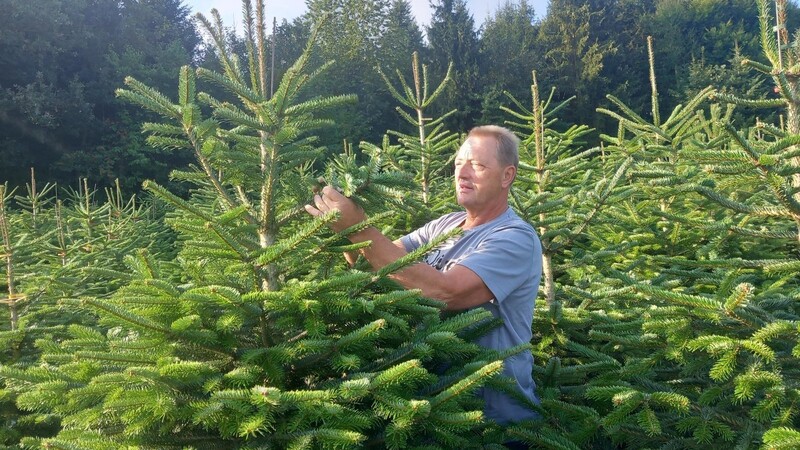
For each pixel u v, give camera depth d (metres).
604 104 33.22
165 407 2.13
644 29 37.31
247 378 2.28
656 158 7.62
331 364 2.47
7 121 25.30
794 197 2.90
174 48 32.81
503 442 2.83
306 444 2.10
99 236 8.95
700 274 3.42
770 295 3.55
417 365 2.20
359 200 2.76
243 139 2.92
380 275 2.58
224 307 2.41
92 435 2.34
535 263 3.09
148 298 2.35
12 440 3.13
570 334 4.06
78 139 27.77
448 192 7.02
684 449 2.89
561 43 36.88
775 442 2.16
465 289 2.83
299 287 2.39
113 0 33.06
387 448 2.28
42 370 2.57
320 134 27.56
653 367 3.40
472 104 32.72
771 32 2.93
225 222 2.59
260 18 3.02
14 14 26.34
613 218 5.67
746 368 2.71
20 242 4.82
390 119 33.41
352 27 36.41
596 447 3.27
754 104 2.95
